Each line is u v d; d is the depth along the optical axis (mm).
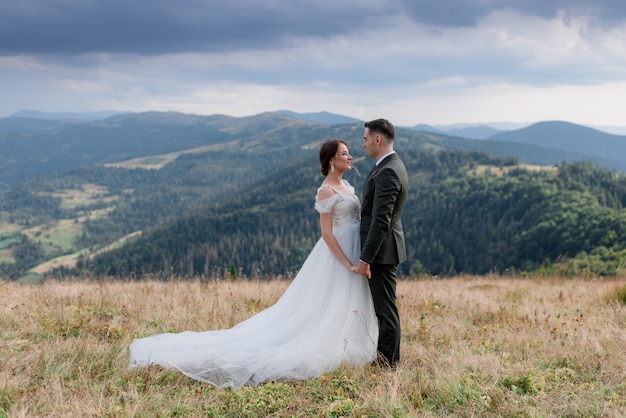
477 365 4383
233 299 7324
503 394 3742
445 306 7656
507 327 6012
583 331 5457
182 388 3961
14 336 4984
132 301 6801
